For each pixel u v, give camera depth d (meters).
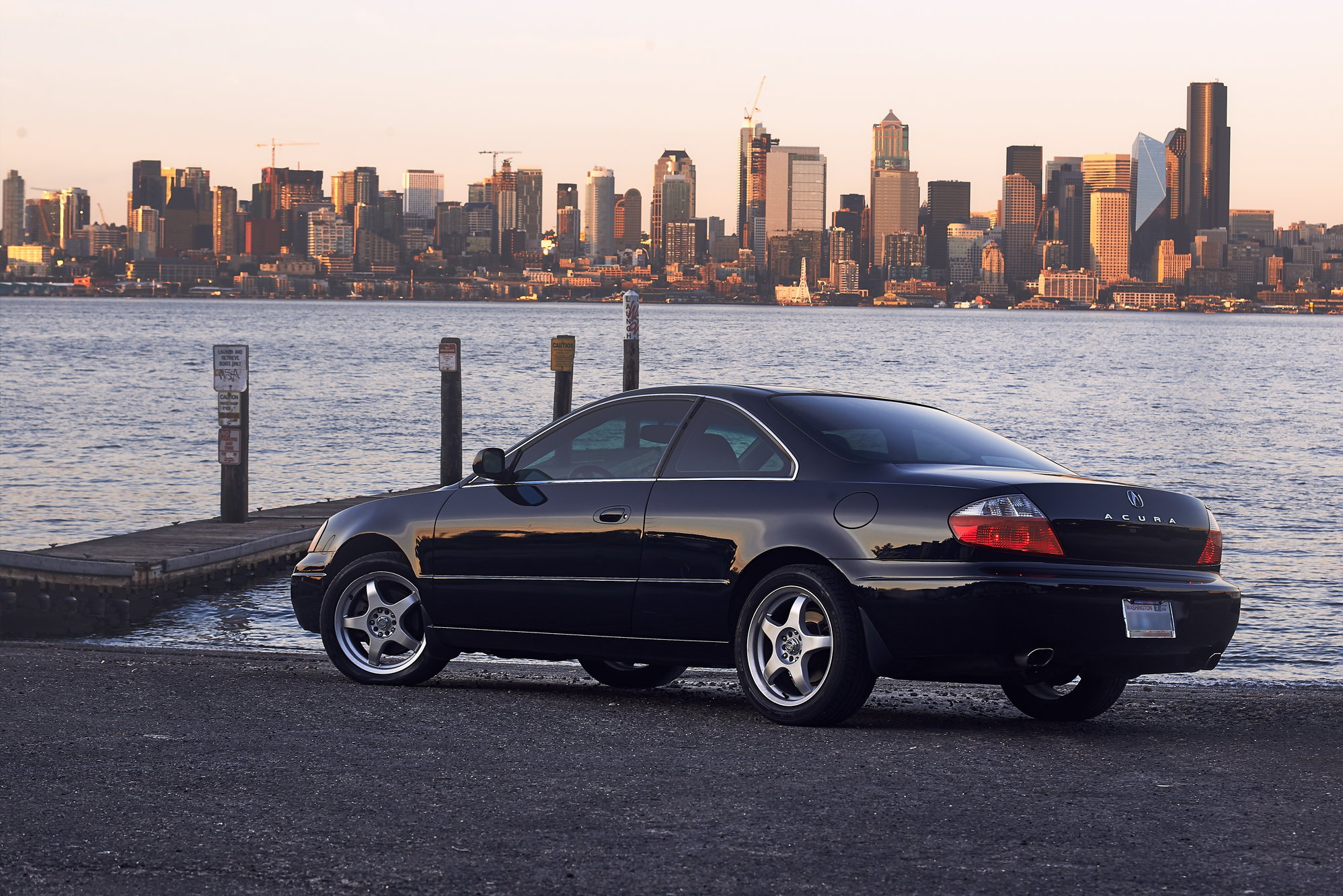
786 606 8.83
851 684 8.44
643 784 7.01
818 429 9.02
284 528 20.62
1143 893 5.37
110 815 6.38
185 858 5.75
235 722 8.53
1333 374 96.19
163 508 28.06
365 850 5.88
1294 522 27.45
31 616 16.34
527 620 9.71
